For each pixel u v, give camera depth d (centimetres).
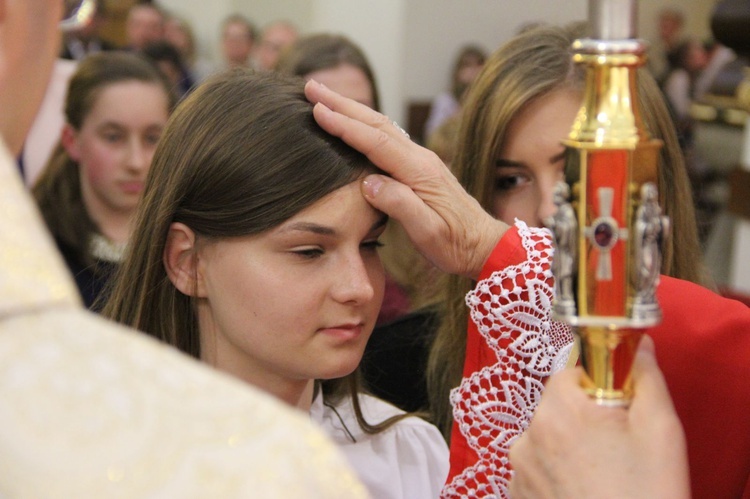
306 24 627
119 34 545
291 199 98
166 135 109
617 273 65
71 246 214
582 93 140
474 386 103
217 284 103
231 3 665
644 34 659
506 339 101
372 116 103
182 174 104
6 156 50
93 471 46
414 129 564
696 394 90
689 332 92
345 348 101
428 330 154
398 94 564
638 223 64
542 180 144
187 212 104
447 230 103
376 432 128
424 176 103
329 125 101
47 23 56
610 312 65
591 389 70
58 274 49
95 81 223
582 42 65
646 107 133
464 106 153
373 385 154
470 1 570
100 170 220
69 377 48
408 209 100
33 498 45
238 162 100
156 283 109
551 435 70
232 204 100
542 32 149
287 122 101
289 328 100
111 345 49
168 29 598
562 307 67
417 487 125
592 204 65
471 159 150
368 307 103
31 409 47
